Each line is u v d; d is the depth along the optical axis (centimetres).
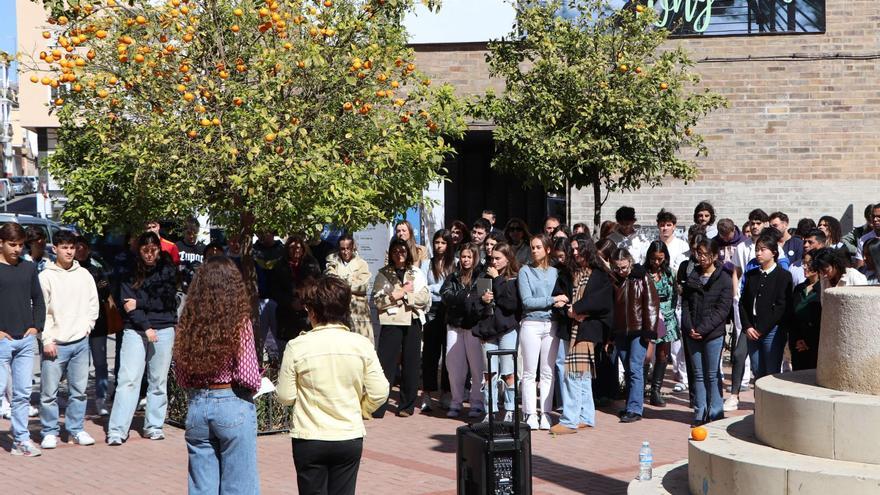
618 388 1245
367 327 1205
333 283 644
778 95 1795
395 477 904
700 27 1795
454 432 1110
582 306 1078
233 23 1011
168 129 941
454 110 1116
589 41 1378
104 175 1095
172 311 1071
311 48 955
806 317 1054
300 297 650
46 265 1034
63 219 1155
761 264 1092
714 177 1806
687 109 1427
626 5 1611
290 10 1001
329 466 638
